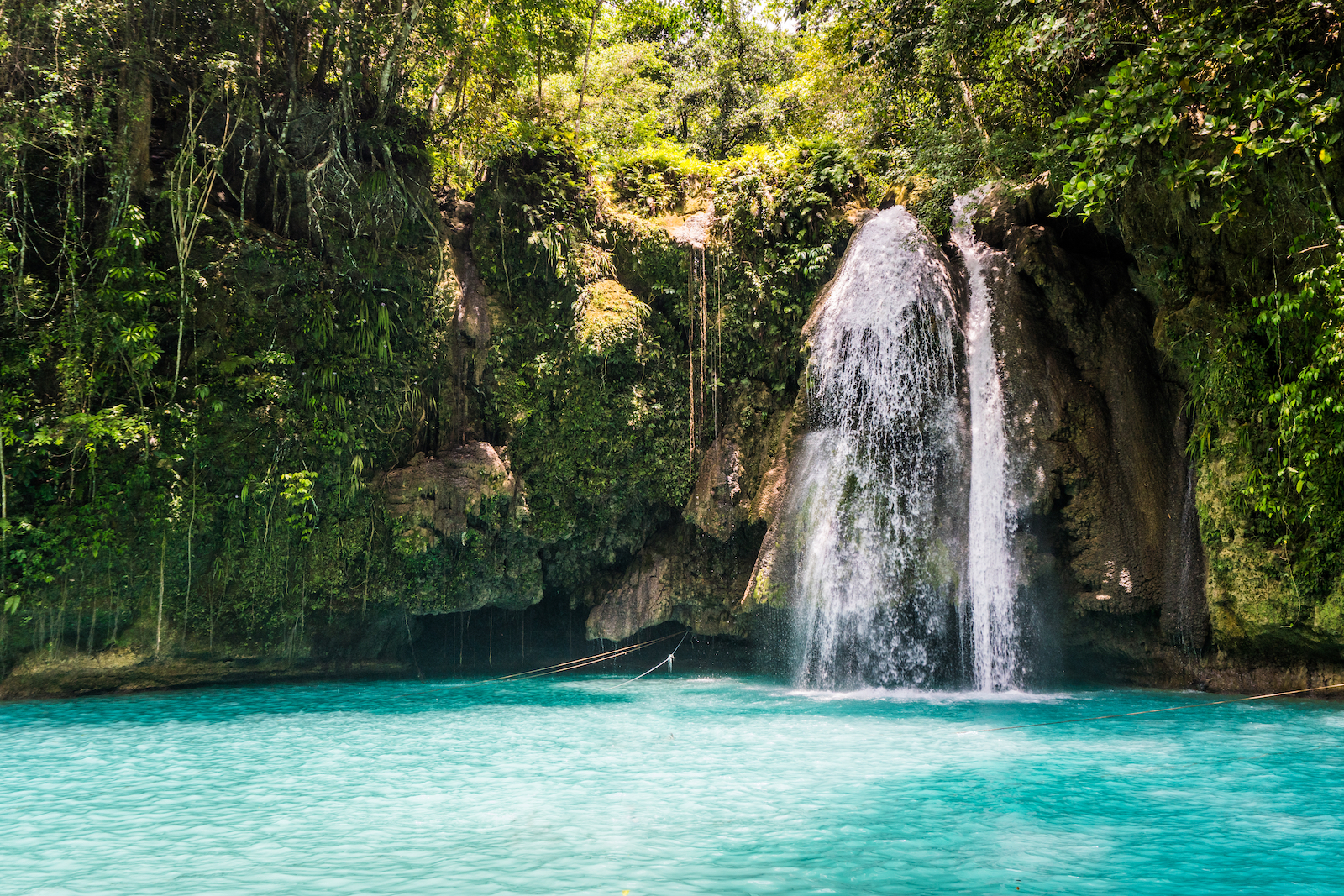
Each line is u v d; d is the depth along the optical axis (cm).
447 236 1653
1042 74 1398
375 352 1527
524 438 1638
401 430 1550
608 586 1750
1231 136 1040
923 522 1394
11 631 1275
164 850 545
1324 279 1009
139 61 1380
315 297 1488
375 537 1512
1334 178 1080
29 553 1262
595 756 843
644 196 1833
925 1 1571
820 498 1466
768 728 1002
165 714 1131
